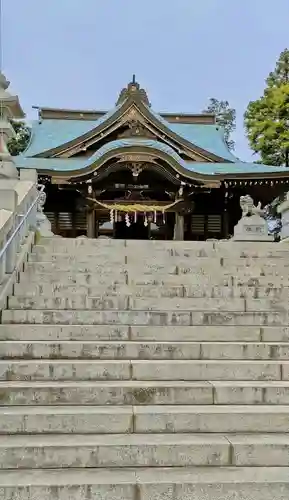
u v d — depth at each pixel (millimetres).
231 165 24266
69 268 8328
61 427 4574
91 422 4598
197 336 6465
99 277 7938
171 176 21156
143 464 4246
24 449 4172
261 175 21500
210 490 3877
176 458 4270
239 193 23312
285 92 28781
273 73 32125
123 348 5938
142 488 3844
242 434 4605
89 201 22172
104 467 4195
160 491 3852
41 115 29250
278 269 8641
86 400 5012
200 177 21094
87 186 21719
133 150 20453
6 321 6602
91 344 5926
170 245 9836
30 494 3775
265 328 6512
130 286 7609
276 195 23562
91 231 22391
